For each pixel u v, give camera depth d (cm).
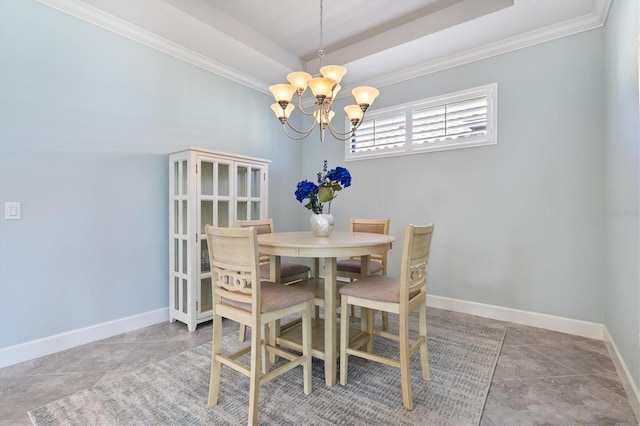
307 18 280
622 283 186
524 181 270
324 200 210
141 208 267
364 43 310
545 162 261
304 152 433
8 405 157
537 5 227
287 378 184
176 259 278
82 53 231
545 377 184
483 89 290
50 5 216
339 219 390
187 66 301
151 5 229
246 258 145
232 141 345
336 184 213
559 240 255
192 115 305
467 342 233
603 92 235
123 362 202
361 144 375
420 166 329
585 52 243
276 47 322
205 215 278
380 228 279
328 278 177
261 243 182
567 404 159
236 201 299
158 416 148
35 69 210
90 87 236
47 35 215
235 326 270
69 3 222
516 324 271
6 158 199
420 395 166
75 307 228
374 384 177
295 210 428
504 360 205
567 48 251
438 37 272
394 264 346
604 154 233
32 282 209
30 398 163
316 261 259
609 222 221
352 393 167
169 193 281
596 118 239
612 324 212
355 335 210
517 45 271
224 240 153
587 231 244
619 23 190
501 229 282
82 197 232
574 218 249
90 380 180
